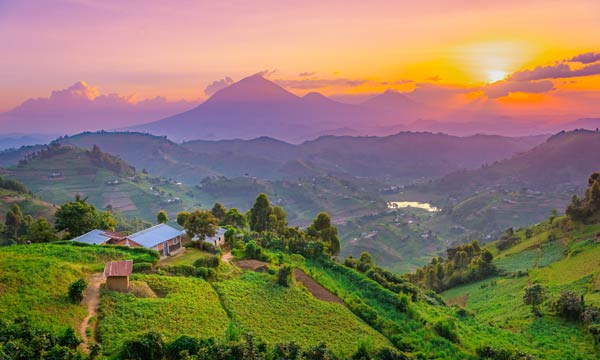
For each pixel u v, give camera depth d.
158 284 49.25
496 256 154.00
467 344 54.72
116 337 35.97
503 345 56.53
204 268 56.84
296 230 109.25
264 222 116.00
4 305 35.91
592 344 61.22
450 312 76.25
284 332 46.47
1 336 30.00
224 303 49.84
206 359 32.66
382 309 64.00
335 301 61.00
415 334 54.41
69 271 45.62
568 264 108.94
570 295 73.38
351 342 47.25
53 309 37.53
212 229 75.88
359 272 83.44
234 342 35.22
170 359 33.91
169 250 73.56
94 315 39.19
